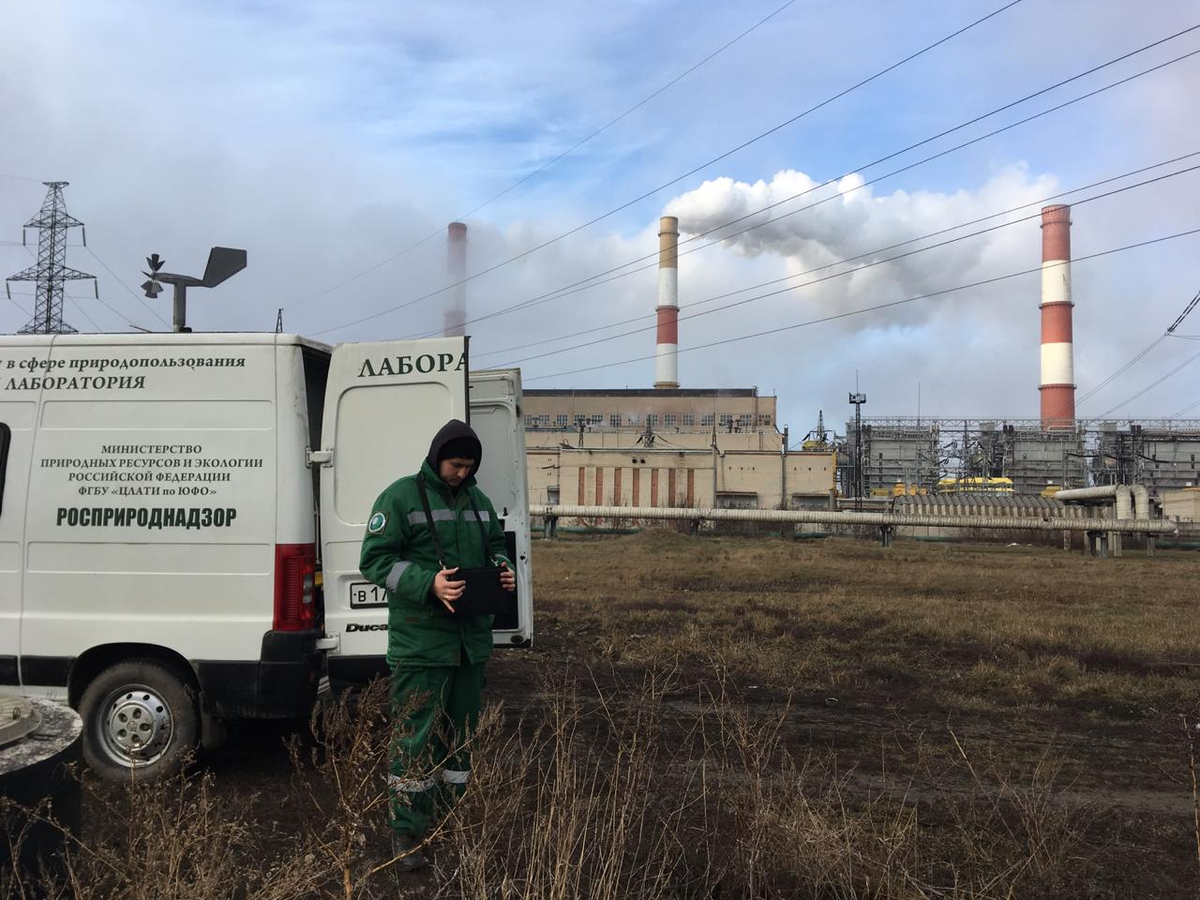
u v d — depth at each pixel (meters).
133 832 2.99
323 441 5.34
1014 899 3.50
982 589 17.55
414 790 3.64
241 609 5.14
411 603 3.87
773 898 3.48
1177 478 82.94
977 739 6.21
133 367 5.37
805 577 19.70
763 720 6.48
